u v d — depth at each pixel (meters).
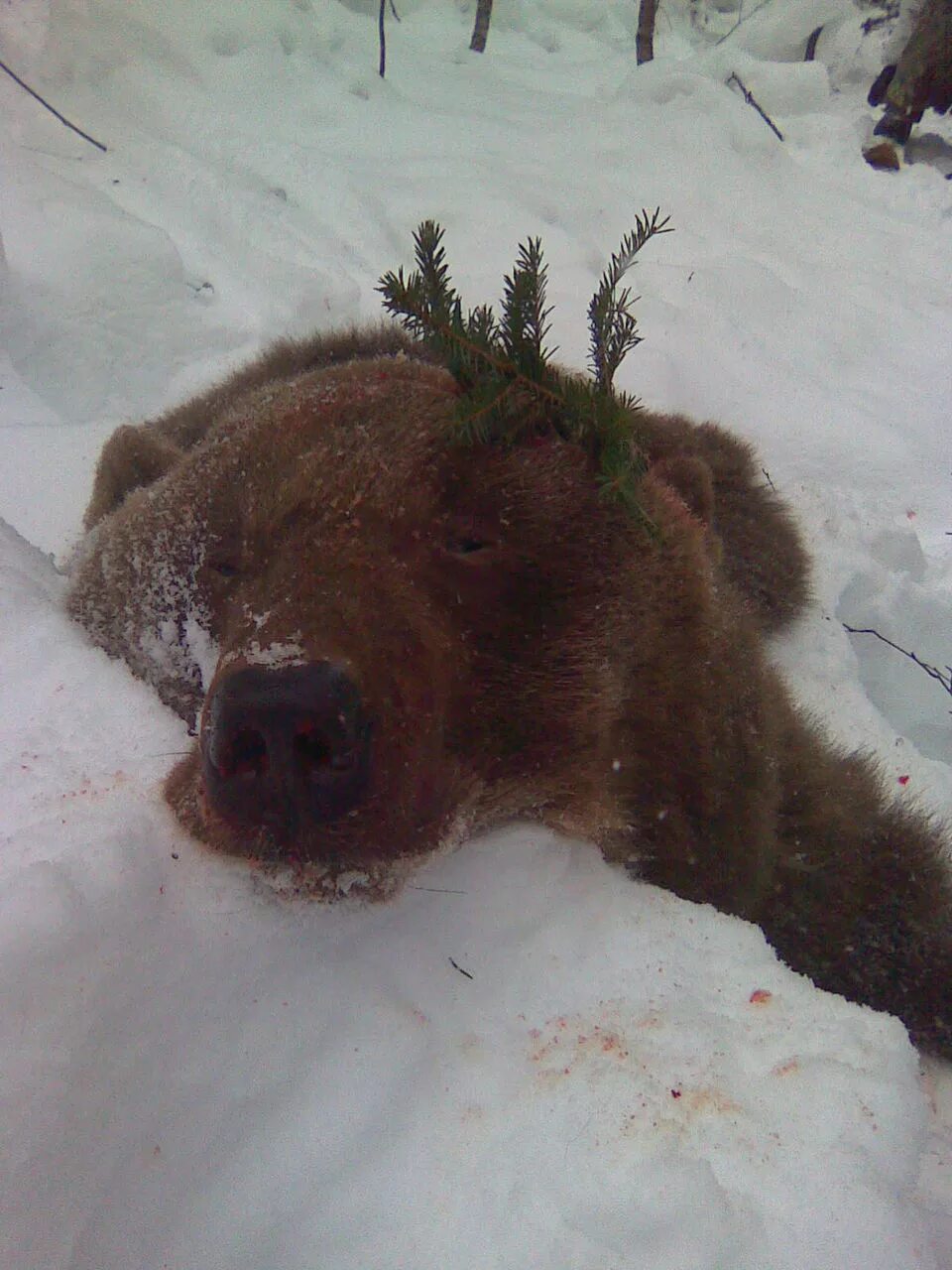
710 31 3.30
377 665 0.59
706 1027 0.59
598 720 0.70
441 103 2.42
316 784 0.56
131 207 1.80
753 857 0.79
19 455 1.28
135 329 1.51
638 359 1.65
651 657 0.73
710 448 1.27
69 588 0.86
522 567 0.69
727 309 1.85
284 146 2.00
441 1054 0.57
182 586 0.75
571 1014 0.59
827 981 0.88
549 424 0.72
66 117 1.99
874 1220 0.50
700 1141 0.53
